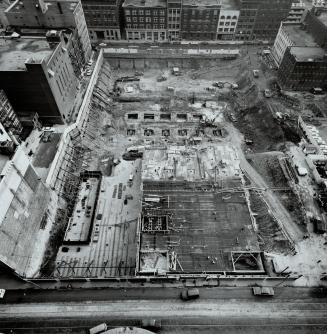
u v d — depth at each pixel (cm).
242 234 7706
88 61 13962
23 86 9375
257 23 15662
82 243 8294
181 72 14650
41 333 6316
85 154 10700
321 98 12256
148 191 8519
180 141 11406
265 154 10169
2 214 6506
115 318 6531
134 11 14950
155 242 7538
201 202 8319
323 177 9044
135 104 13062
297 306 6694
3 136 8169
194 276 7006
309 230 7994
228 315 6569
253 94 12875
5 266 6694
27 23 12044
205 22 15550
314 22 13312
